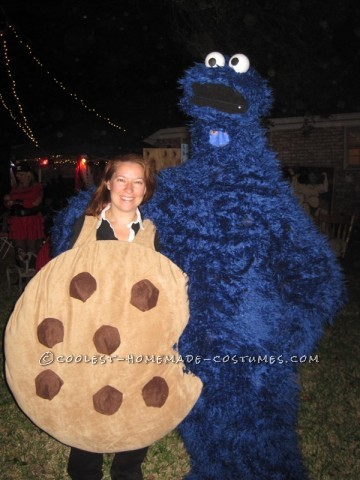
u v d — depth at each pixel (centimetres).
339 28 1077
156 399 236
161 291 237
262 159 264
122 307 234
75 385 235
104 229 256
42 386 234
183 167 269
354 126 1462
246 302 244
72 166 1927
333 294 255
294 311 250
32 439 366
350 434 374
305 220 262
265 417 244
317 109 1349
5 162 1557
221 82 254
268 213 250
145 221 260
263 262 247
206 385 243
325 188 1252
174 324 239
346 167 1484
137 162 253
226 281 242
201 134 263
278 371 248
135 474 264
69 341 233
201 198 253
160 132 1609
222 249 245
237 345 241
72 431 239
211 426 246
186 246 248
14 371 238
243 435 245
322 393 436
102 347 231
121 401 235
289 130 1526
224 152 259
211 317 241
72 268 237
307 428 379
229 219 248
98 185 267
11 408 407
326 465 336
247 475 248
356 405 418
